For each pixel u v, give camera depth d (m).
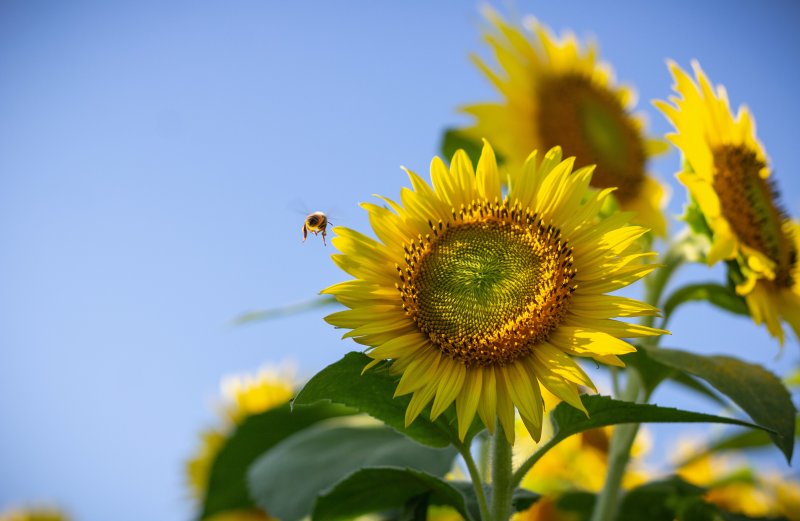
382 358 0.61
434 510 0.82
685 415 0.61
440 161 0.66
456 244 0.65
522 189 0.66
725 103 0.83
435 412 0.61
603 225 0.64
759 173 0.82
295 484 0.82
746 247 0.79
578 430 0.64
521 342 0.63
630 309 0.63
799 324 0.81
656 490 0.80
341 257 0.64
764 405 0.68
